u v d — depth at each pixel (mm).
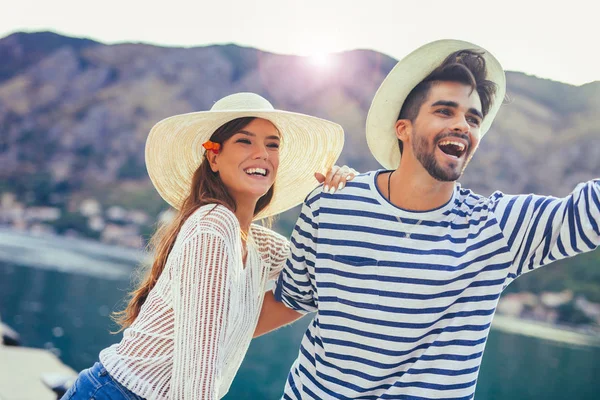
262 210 3025
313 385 2498
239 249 2375
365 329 2357
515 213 2275
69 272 40094
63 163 126000
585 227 2135
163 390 2301
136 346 2318
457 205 2398
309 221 2514
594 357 37812
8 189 115938
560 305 66000
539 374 27391
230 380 2604
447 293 2291
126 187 121562
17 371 6152
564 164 102000
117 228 107188
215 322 2229
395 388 2336
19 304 24594
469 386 2307
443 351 2301
